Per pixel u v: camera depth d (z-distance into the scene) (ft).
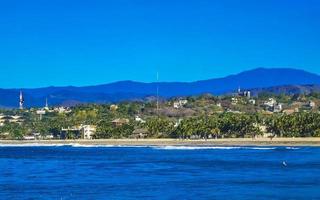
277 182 555.28
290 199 441.68
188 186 523.70
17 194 474.90
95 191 490.90
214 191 485.97
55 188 514.68
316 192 478.18
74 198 450.30
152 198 446.60
